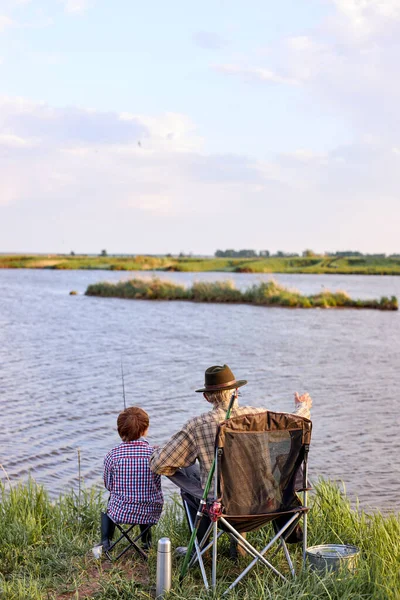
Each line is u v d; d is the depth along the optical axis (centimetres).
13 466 914
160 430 1120
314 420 1201
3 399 1354
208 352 2100
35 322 3009
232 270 11112
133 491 512
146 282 4791
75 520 609
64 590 465
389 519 591
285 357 2019
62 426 1134
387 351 2188
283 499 474
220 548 531
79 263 13688
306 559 484
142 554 514
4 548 539
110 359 1928
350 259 15262
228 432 454
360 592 443
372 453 991
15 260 15038
